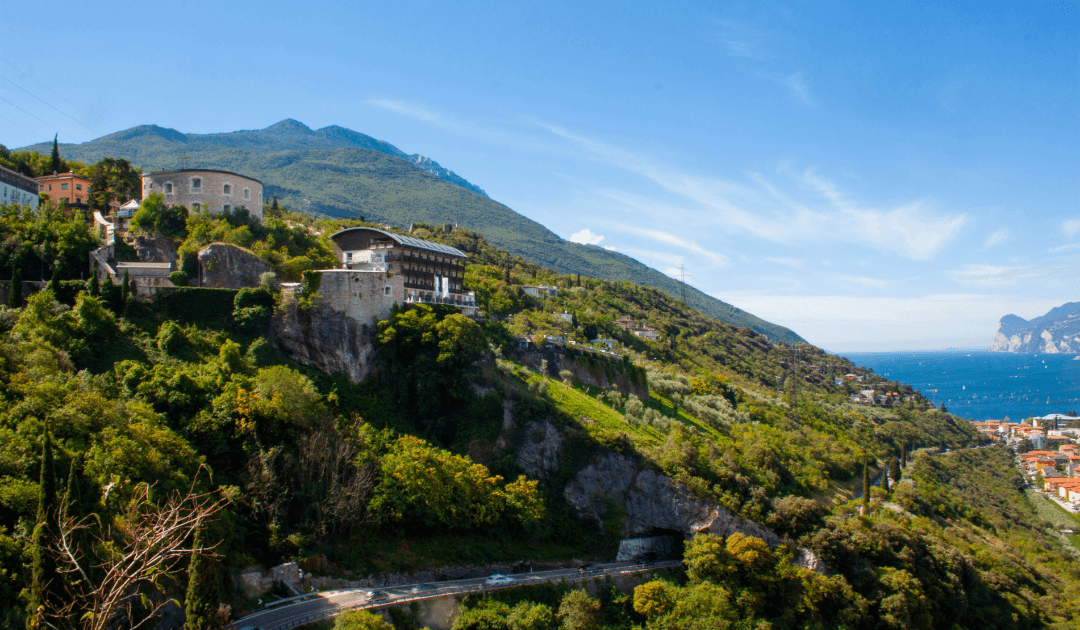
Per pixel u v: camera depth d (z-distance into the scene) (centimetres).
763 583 10725
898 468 18600
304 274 11881
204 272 12038
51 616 4362
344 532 9175
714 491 12269
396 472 9838
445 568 9581
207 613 5419
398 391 11881
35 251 11350
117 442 7506
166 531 4384
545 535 11131
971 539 15512
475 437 11775
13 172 14600
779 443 16450
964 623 11956
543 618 8744
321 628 7388
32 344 8794
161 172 14325
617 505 12025
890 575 11269
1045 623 12500
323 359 11581
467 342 12419
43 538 4756
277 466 9200
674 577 10925
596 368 16150
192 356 10381
